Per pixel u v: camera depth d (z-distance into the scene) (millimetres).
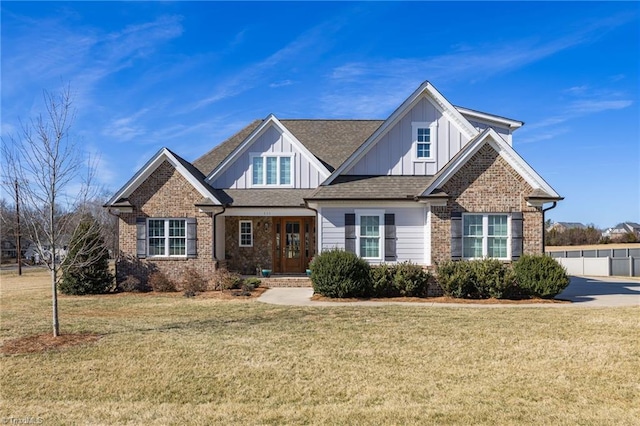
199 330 11727
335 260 17547
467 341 10484
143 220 20719
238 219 24562
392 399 7062
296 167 22969
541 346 10008
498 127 25969
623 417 6398
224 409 6723
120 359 9109
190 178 20812
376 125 27844
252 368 8539
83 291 19500
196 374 8227
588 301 17234
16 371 8430
